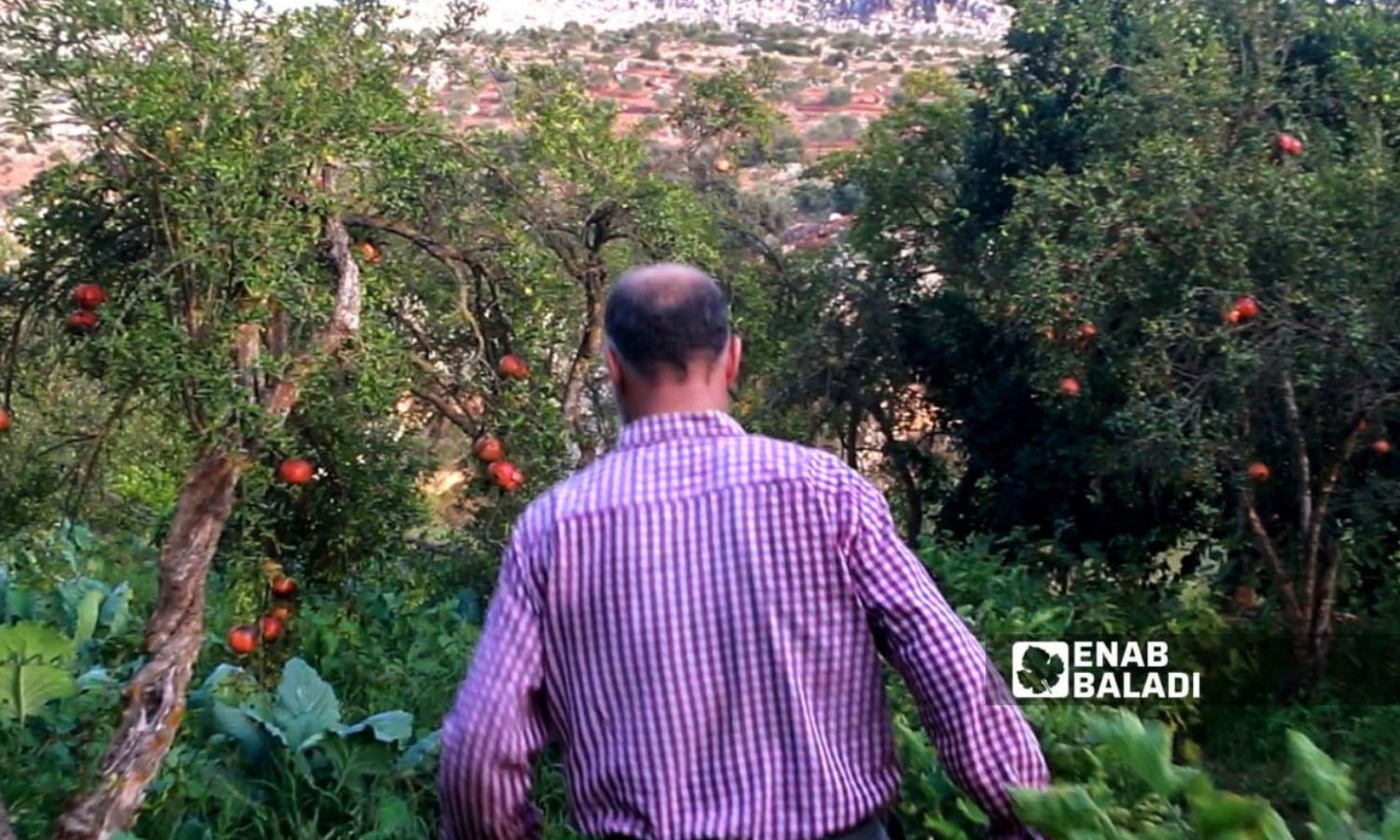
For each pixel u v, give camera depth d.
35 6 4.72
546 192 6.12
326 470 6.20
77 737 5.39
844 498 2.27
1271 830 2.16
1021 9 10.24
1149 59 8.74
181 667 4.50
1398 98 8.31
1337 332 6.89
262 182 4.82
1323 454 7.80
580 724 2.27
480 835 2.27
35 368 5.55
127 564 8.46
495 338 6.02
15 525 5.95
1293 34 8.91
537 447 5.89
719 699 2.23
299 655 6.59
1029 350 9.34
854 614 2.26
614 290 2.41
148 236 5.21
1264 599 8.29
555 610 2.26
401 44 5.62
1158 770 2.24
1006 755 2.26
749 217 11.63
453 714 2.28
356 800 5.11
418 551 7.64
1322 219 7.09
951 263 11.29
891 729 2.33
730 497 2.26
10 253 6.13
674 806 2.21
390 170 5.28
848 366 11.42
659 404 2.36
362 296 5.17
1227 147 7.89
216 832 4.91
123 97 4.71
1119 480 8.91
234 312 4.66
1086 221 7.48
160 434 6.02
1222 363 7.03
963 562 8.01
